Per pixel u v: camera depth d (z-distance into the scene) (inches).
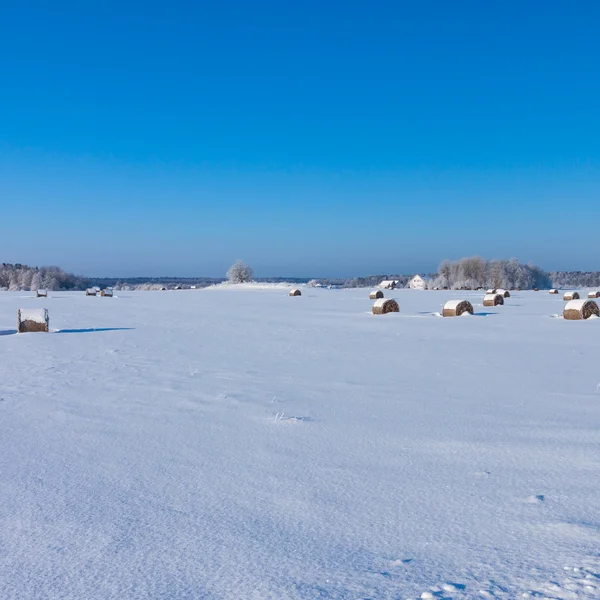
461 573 127.4
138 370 478.3
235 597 121.0
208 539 151.3
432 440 247.6
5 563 139.3
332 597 119.2
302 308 1461.6
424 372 450.6
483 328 842.8
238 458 227.3
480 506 169.2
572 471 200.5
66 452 239.0
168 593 123.3
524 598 114.4
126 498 184.1
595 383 388.8
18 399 357.4
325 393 366.3
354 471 207.6
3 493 189.8
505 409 309.7
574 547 137.6
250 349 625.3
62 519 166.9
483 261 4387.3
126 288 4468.5
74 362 530.6
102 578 131.0
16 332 864.9
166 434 267.6
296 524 160.2
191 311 1358.3
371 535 151.4
